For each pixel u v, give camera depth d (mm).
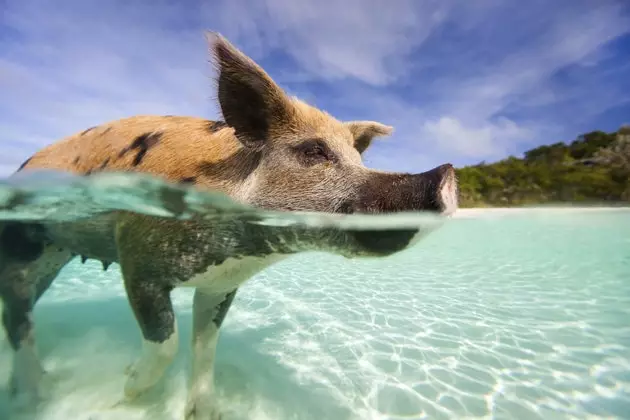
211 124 575
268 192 493
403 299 1241
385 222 435
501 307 1174
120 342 850
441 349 880
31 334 659
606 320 1067
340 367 789
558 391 720
